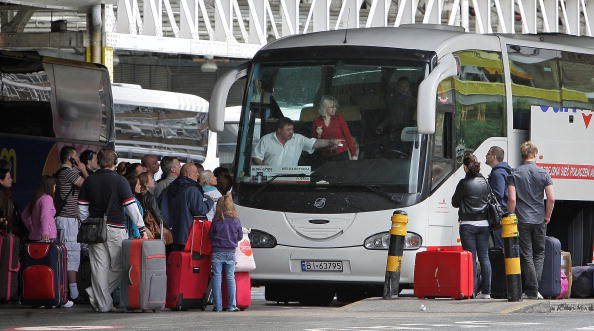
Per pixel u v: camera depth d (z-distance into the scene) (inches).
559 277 1705.2
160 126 3383.4
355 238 1702.8
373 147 1723.7
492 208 1670.8
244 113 1790.1
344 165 1727.4
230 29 3454.7
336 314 1487.5
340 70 1752.0
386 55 1740.9
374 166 1717.5
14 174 2197.3
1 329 1226.6
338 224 1708.9
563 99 1959.9
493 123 1839.3
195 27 3378.4
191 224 1647.4
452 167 1752.0
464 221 1676.9
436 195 1721.2
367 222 1700.3
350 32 1803.6
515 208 1664.6
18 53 2251.5
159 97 3385.8
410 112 1721.2
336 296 2030.0
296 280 1727.4
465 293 1589.6
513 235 1556.3
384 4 3521.2
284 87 1774.1
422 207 1700.3
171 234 1692.9
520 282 1560.0
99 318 1434.5
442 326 1250.6
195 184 1658.5
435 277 1595.7
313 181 1732.3
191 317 1439.5
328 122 1745.8
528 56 1914.4
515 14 4288.9
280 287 1900.8
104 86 2420.0
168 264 1601.9
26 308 1678.2
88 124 2373.3
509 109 1866.4
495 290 1689.2
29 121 2244.1
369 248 1697.8
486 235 1678.2
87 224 1544.0
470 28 4365.2
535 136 1878.7
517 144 1875.0
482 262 1676.9
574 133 1935.3
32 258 1654.8
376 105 1733.5
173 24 3356.3
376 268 1697.8
